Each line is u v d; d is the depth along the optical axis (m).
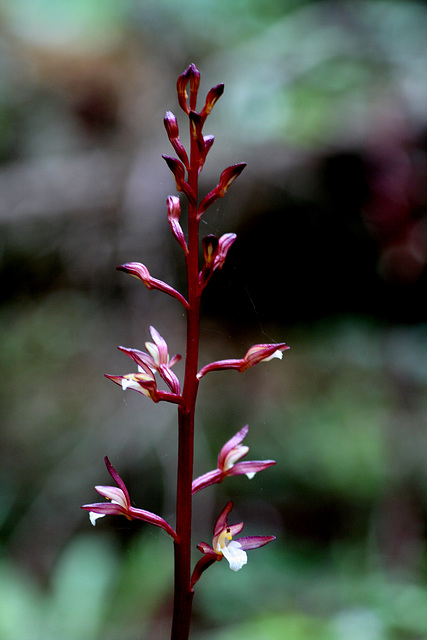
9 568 4.91
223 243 1.83
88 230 6.88
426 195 6.36
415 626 4.48
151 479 6.28
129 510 1.76
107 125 7.26
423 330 7.55
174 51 7.71
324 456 7.27
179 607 1.77
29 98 7.52
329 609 5.14
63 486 6.46
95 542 4.96
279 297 7.61
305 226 6.88
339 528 6.94
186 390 1.80
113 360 6.77
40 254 7.06
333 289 7.55
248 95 6.92
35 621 4.43
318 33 7.36
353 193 6.59
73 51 7.47
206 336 7.61
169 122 1.77
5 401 7.11
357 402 7.45
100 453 6.44
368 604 4.93
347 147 6.47
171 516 5.59
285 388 7.60
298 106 6.85
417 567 5.82
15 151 7.39
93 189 6.82
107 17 7.76
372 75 7.10
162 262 6.23
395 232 6.44
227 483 7.35
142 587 5.08
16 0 7.70
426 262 6.53
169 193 6.31
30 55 7.50
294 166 6.59
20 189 6.99
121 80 7.40
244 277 7.38
